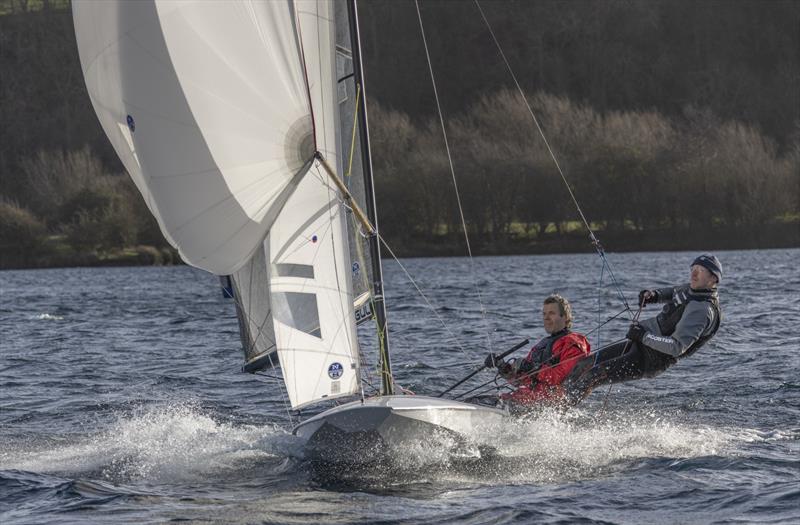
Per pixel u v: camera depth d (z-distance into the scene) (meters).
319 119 30.33
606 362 34.16
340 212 30.64
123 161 30.95
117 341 72.38
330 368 30.66
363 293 31.27
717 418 37.94
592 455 31.66
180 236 30.14
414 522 25.11
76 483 29.33
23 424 39.91
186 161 29.38
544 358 34.62
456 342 65.00
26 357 62.78
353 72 30.70
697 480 28.61
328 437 30.05
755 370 49.19
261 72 29.36
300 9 29.86
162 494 28.14
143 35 28.80
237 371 54.69
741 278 129.12
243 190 29.59
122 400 45.62
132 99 29.36
